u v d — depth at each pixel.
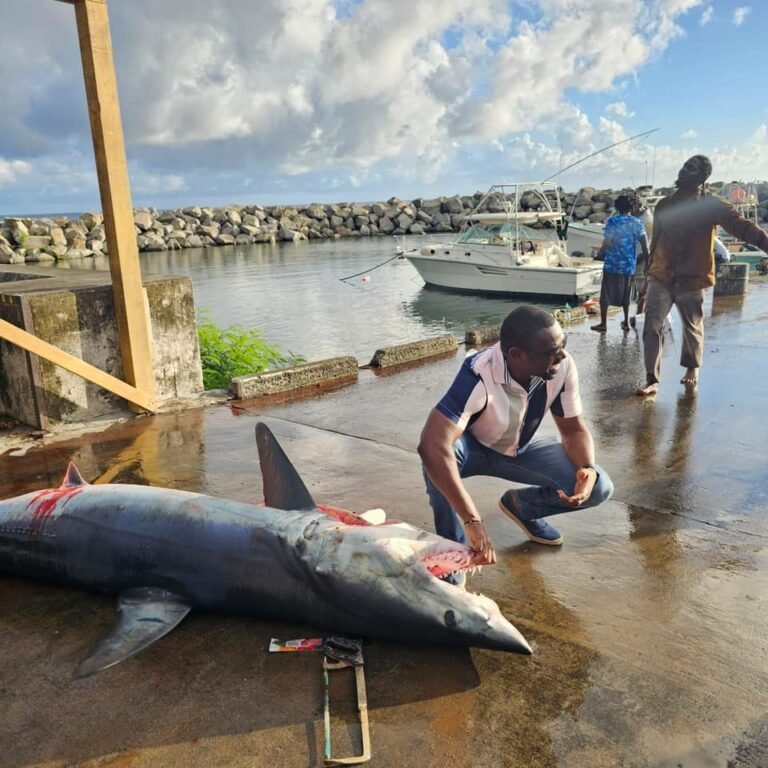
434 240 53.38
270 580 2.80
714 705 2.42
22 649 2.84
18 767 2.21
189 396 6.73
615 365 7.78
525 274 21.58
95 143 5.65
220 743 2.30
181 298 6.58
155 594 3.00
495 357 2.96
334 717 2.40
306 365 7.30
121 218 5.79
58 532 3.24
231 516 2.96
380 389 7.03
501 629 2.54
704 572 3.34
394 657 2.73
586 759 2.20
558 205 22.80
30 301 5.52
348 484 4.49
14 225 46.16
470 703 2.46
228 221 57.97
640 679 2.56
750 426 5.48
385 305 23.48
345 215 61.75
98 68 5.43
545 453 3.32
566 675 2.60
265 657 2.75
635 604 3.07
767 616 2.96
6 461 5.06
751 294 12.26
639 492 4.32
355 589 2.63
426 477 3.24
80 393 5.94
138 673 2.67
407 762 2.20
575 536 3.75
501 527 3.88
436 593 2.57
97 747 2.29
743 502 4.13
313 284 29.91
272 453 3.15
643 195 20.73
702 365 7.54
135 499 3.17
